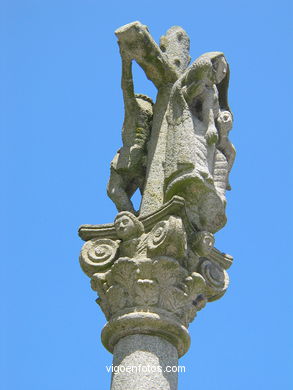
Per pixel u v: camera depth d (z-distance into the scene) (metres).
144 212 12.66
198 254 12.27
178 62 14.05
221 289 12.62
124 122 13.84
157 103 13.74
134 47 13.54
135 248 12.24
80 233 12.81
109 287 12.24
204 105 12.78
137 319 11.72
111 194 13.59
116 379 11.51
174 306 11.90
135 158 13.52
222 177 12.73
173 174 12.29
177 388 11.59
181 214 12.13
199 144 12.48
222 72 13.02
